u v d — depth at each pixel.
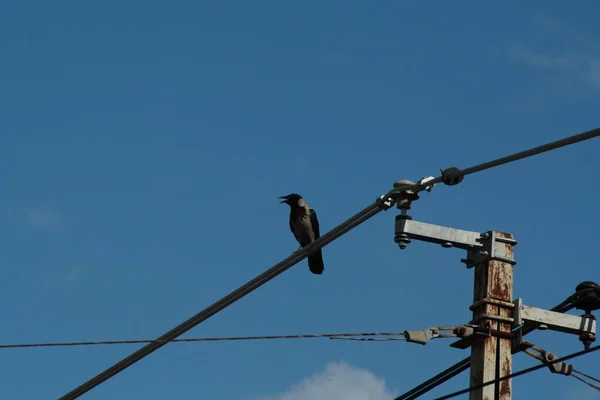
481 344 13.47
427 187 13.52
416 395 15.02
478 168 12.72
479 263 13.88
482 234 13.90
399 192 13.70
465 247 13.91
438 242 13.84
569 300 14.25
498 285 13.67
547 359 13.65
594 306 13.97
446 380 14.80
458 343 13.76
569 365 13.78
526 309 13.66
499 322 13.55
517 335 13.59
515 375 12.74
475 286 13.86
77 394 16.14
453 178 13.05
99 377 15.95
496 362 13.38
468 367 14.51
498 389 13.23
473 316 13.74
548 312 13.77
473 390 13.27
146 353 15.64
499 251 13.76
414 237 13.78
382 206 13.82
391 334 14.08
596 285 14.07
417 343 13.52
